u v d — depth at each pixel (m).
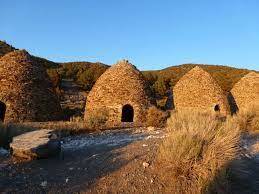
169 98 28.39
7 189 5.85
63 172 6.74
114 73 25.09
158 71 70.44
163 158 6.48
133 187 5.83
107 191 5.73
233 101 29.59
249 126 12.38
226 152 6.25
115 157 7.36
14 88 22.52
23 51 24.30
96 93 24.86
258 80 29.19
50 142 7.89
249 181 5.98
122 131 15.52
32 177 6.47
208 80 27.00
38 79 23.55
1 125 10.46
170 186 5.80
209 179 5.66
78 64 62.84
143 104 24.42
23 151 7.50
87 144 10.44
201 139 6.46
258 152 8.11
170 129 9.62
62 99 36.53
